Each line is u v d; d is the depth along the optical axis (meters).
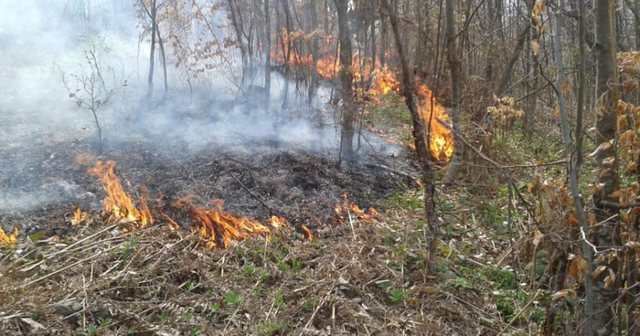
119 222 5.21
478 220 6.11
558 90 3.18
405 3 8.49
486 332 4.18
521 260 5.05
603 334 3.29
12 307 3.59
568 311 3.82
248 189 6.22
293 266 4.80
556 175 7.60
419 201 6.50
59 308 3.72
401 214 6.18
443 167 7.35
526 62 10.40
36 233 4.89
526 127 9.77
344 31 7.21
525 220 5.89
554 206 3.65
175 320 3.82
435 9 8.66
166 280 4.33
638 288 3.50
